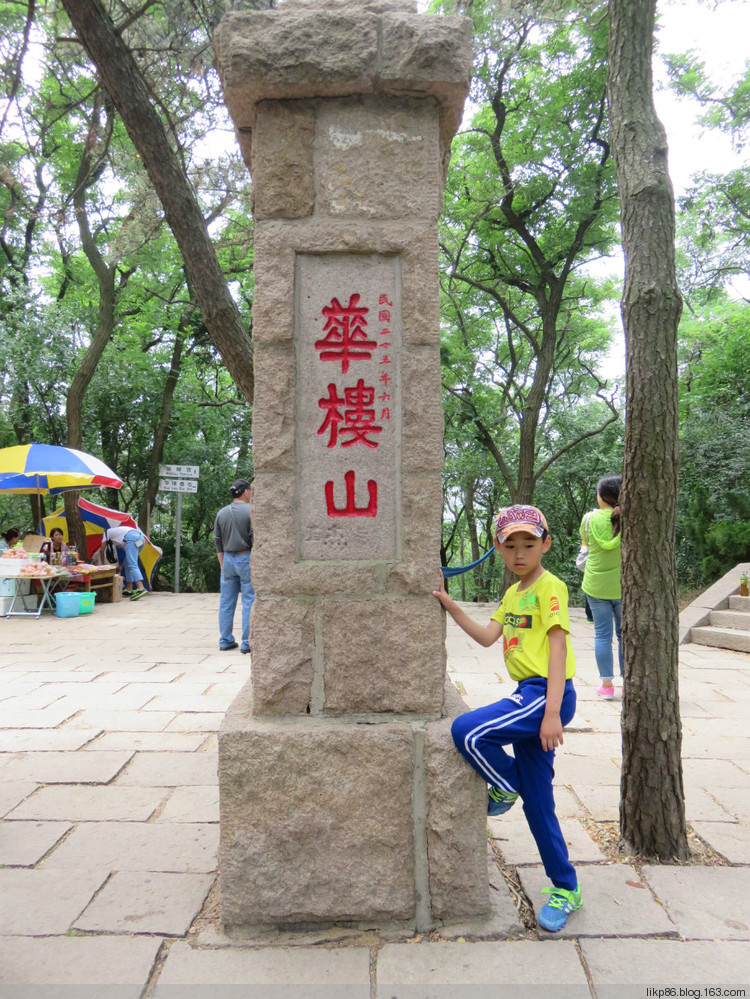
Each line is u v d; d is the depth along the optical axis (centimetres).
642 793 276
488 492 1645
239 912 222
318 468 235
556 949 217
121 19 559
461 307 1217
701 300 1345
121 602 1076
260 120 233
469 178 1049
